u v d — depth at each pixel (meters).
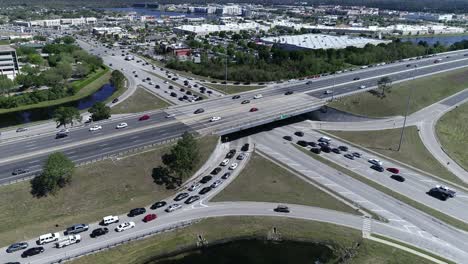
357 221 89.56
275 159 119.69
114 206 93.62
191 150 102.94
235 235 84.56
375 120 151.75
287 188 103.31
